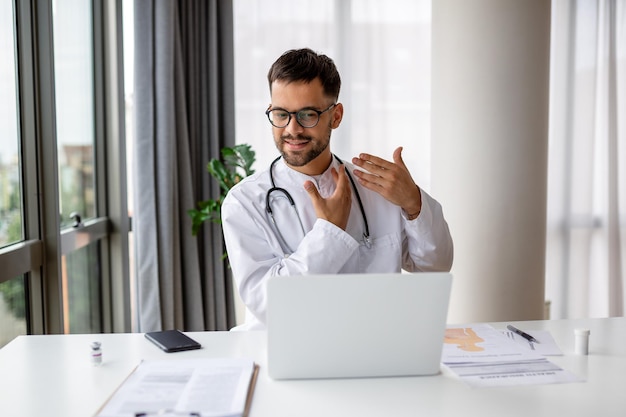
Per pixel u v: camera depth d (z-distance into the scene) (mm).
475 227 2887
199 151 3504
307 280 1202
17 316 2273
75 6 2852
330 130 1693
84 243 2811
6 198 2174
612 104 3709
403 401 1153
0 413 1104
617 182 3758
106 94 3145
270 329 1228
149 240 3109
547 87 2898
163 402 1118
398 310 1229
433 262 1888
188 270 3350
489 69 2812
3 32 2154
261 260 1739
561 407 1128
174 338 1493
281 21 3576
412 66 3650
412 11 3629
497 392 1195
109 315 3242
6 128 2180
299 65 1605
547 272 3834
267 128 3611
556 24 3682
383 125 3664
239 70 3584
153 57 3098
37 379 1263
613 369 1314
